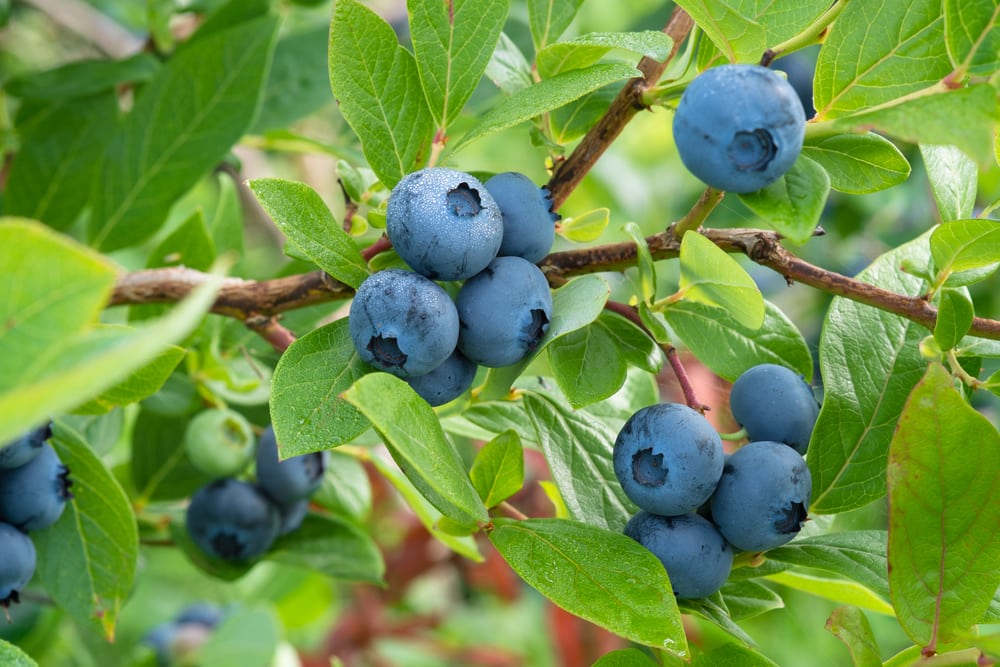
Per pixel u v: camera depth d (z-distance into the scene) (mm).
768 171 395
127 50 745
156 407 513
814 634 704
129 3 738
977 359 448
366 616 820
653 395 482
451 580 979
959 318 423
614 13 918
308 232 414
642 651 426
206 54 535
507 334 409
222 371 510
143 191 540
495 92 570
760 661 416
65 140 562
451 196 406
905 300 427
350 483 531
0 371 343
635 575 404
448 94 432
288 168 921
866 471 441
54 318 343
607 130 433
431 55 429
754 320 422
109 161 541
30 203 560
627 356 427
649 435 413
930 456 406
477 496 407
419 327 402
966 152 382
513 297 409
